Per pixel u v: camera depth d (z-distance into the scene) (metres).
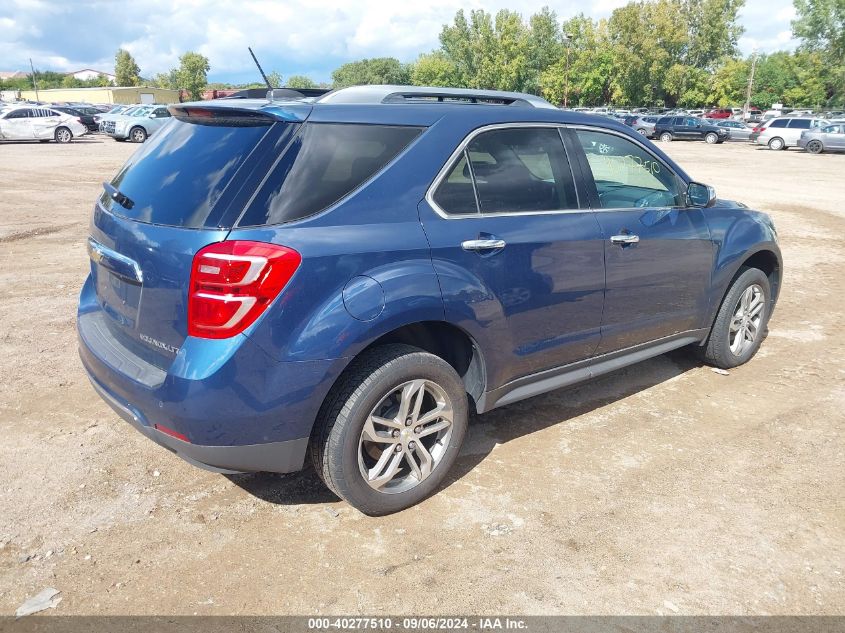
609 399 4.39
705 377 4.77
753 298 4.88
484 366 3.25
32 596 2.55
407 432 3.02
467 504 3.19
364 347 2.74
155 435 2.74
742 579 2.70
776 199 14.36
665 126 41.56
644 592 2.62
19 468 3.43
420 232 2.92
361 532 2.96
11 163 20.00
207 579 2.66
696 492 3.30
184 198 2.67
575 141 3.67
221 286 2.48
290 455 2.76
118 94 88.56
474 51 80.25
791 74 86.38
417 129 3.04
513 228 3.24
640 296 3.94
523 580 2.67
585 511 3.14
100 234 3.05
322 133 2.78
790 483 3.40
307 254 2.59
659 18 71.31
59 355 4.96
